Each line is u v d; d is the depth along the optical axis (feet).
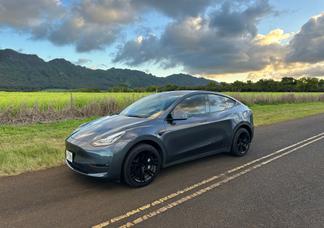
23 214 12.44
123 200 13.99
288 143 27.99
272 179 17.24
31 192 14.85
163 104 18.48
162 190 15.37
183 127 17.95
